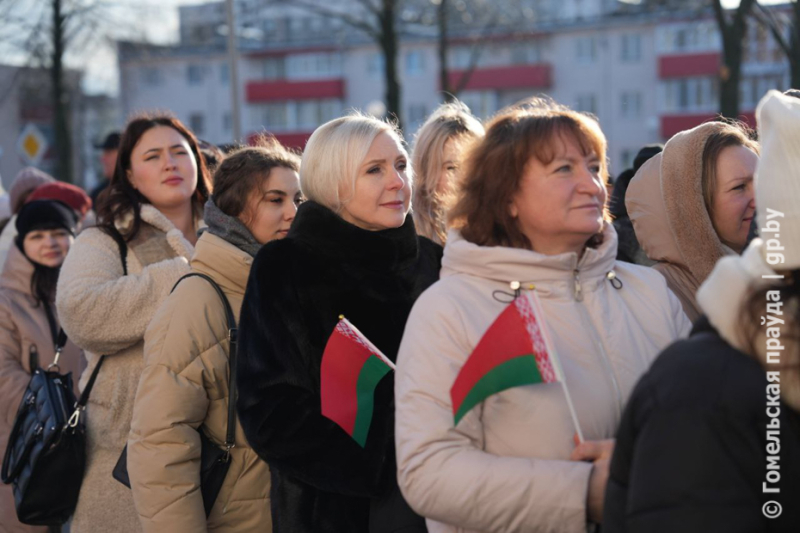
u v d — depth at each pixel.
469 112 4.09
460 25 30.58
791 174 1.76
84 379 3.74
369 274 2.89
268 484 3.09
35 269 4.86
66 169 28.03
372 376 2.71
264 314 2.79
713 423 1.60
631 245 4.17
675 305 2.41
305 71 52.56
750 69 34.94
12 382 4.67
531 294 2.14
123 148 3.91
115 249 3.76
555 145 2.19
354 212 2.93
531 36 31.95
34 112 49.97
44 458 3.52
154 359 3.01
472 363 2.13
